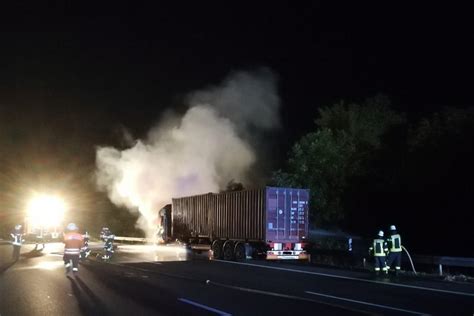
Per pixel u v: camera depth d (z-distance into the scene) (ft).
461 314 37.99
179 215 109.29
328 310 39.04
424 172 99.96
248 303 42.06
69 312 37.99
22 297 45.11
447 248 94.84
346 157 117.29
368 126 122.01
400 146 112.98
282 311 38.50
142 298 44.55
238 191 89.92
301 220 85.66
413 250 99.50
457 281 58.39
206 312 38.01
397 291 49.52
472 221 92.63
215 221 95.04
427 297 45.80
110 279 58.59
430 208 101.09
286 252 83.92
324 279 59.16
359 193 114.21
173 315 36.81
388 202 109.40
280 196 84.53
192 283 55.06
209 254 98.58
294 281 57.16
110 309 39.11
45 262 82.64
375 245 65.41
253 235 84.99
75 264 62.80
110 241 89.20
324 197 114.93
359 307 40.47
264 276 62.13
